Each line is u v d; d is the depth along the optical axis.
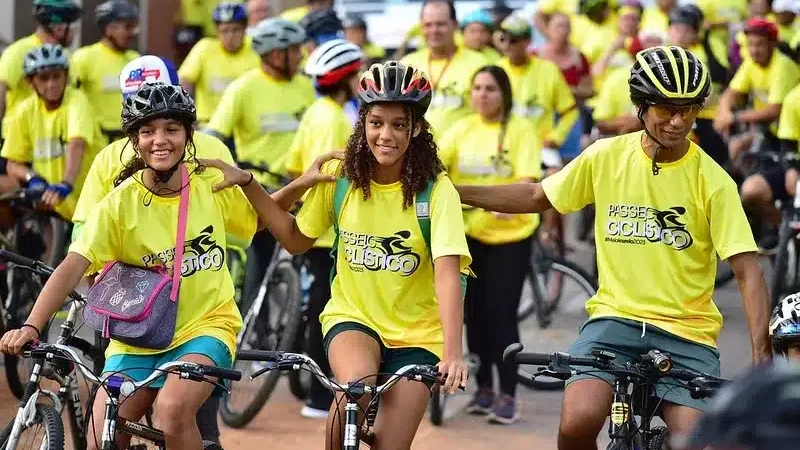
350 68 15.73
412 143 9.98
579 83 25.50
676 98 9.74
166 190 9.96
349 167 10.05
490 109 15.76
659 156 10.26
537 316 20.25
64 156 17.89
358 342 9.95
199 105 23.08
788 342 9.53
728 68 26.16
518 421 16.41
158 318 9.64
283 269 16.17
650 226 10.27
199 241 10.01
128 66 12.41
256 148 17.69
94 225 9.88
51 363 10.78
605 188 10.47
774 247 21.98
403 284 10.09
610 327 10.31
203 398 9.57
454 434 15.73
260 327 16.06
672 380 9.84
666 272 10.27
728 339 20.61
